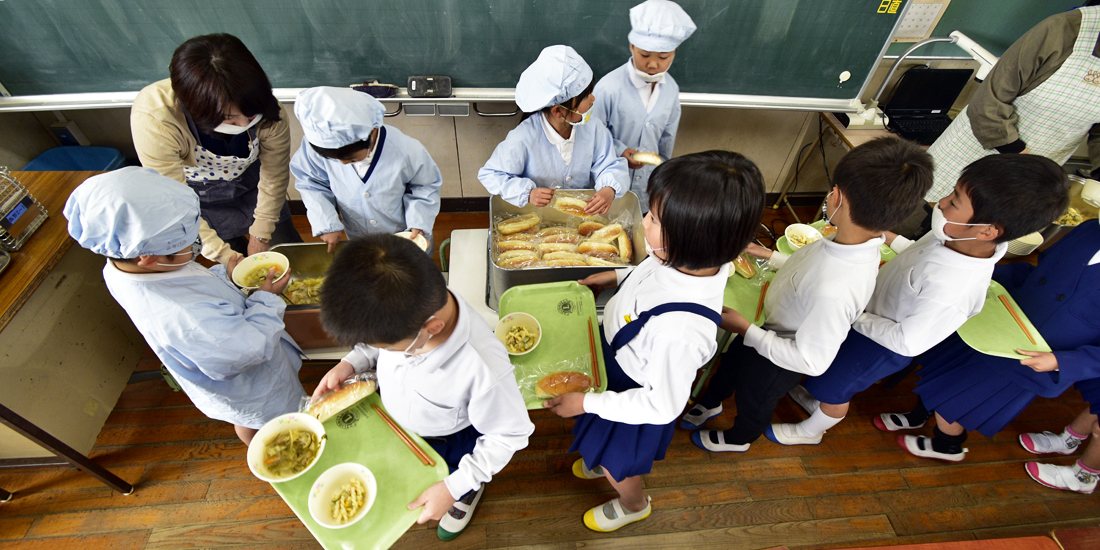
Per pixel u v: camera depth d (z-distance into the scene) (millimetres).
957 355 1651
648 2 1653
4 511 1671
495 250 1642
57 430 1482
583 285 1475
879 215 1022
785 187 3018
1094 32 1609
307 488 1029
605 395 1107
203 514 1697
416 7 1994
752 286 1579
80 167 2402
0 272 1373
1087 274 1380
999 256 1197
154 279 1048
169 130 1389
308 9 1958
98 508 1691
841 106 2434
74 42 1932
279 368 1418
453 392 939
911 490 1873
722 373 1739
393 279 727
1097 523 1805
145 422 1921
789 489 1860
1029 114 1846
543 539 1699
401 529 979
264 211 1689
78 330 1571
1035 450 1974
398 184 1613
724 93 2393
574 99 1521
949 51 2420
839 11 2104
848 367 1497
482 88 2289
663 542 1714
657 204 893
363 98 1340
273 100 1342
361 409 1155
